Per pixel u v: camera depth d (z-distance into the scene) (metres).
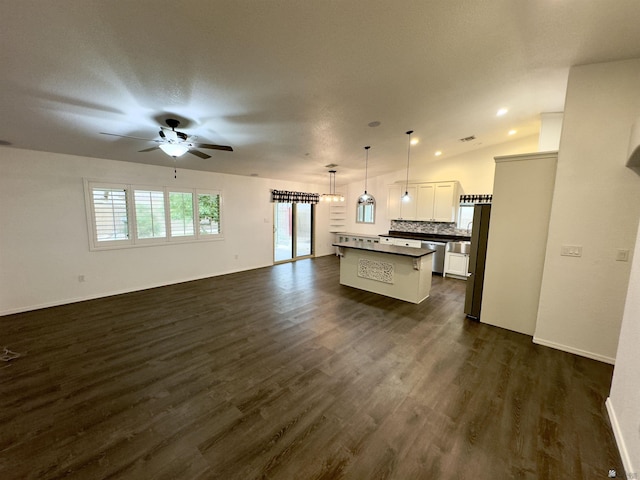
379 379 2.32
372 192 7.80
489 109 3.60
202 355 2.68
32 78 2.12
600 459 1.58
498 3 1.73
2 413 1.91
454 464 1.54
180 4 1.58
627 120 2.38
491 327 3.35
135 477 1.45
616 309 2.53
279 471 1.49
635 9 1.78
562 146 2.65
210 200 5.64
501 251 3.26
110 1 1.51
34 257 3.75
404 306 4.06
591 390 2.19
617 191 2.45
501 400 2.07
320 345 2.89
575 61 2.44
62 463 1.53
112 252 4.43
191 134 3.58
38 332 3.14
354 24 1.86
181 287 4.97
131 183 4.53
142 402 2.03
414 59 2.31
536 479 1.46
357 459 1.57
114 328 3.26
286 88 2.61
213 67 2.18
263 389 2.19
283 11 1.69
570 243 2.69
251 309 3.90
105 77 2.17
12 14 1.54
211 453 1.61
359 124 3.68
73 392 2.13
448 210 6.00
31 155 3.64
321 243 8.31
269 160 5.06
